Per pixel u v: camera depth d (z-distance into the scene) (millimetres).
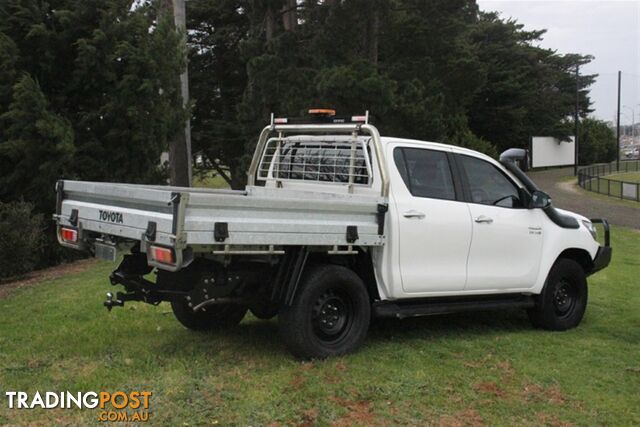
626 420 4598
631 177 53312
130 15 13570
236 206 4891
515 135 56312
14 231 11062
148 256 4918
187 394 4797
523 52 56219
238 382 5059
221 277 5371
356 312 5820
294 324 5426
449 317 7684
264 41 23344
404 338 6543
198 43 28094
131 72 13031
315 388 4926
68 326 6832
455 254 6383
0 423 4352
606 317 7973
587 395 5035
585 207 29047
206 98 28453
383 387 5016
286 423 4367
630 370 5688
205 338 6359
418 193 6199
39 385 5023
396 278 5980
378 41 23609
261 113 21688
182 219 4621
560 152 62312
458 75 25188
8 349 5984
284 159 7090
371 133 6070
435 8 24062
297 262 5367
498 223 6723
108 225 5449
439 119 20812
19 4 12414
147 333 6555
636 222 23891
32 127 11758
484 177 6855
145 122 13398
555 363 5840
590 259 7707
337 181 6504
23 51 12680
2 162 12250
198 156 30359
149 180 14617
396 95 20125
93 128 13336
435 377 5305
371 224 5746
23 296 8922
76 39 12898
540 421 4531
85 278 10258
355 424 4371
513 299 7051
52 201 12641
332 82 18641
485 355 6012
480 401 4844
